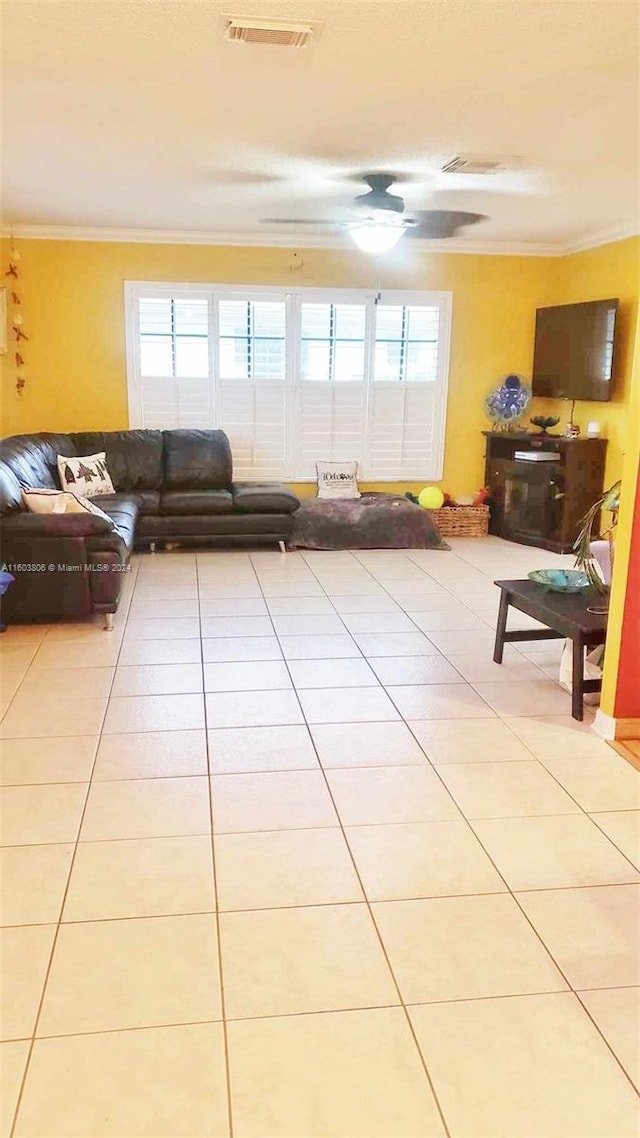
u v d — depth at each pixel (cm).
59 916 201
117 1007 173
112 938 194
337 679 361
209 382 667
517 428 711
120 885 213
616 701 300
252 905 207
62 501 416
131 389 658
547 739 304
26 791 259
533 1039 167
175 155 404
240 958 188
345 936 196
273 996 177
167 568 557
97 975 182
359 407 693
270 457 691
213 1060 160
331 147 387
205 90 309
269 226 606
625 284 593
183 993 177
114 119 346
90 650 392
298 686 351
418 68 285
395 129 356
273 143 380
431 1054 163
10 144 386
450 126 352
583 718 321
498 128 354
